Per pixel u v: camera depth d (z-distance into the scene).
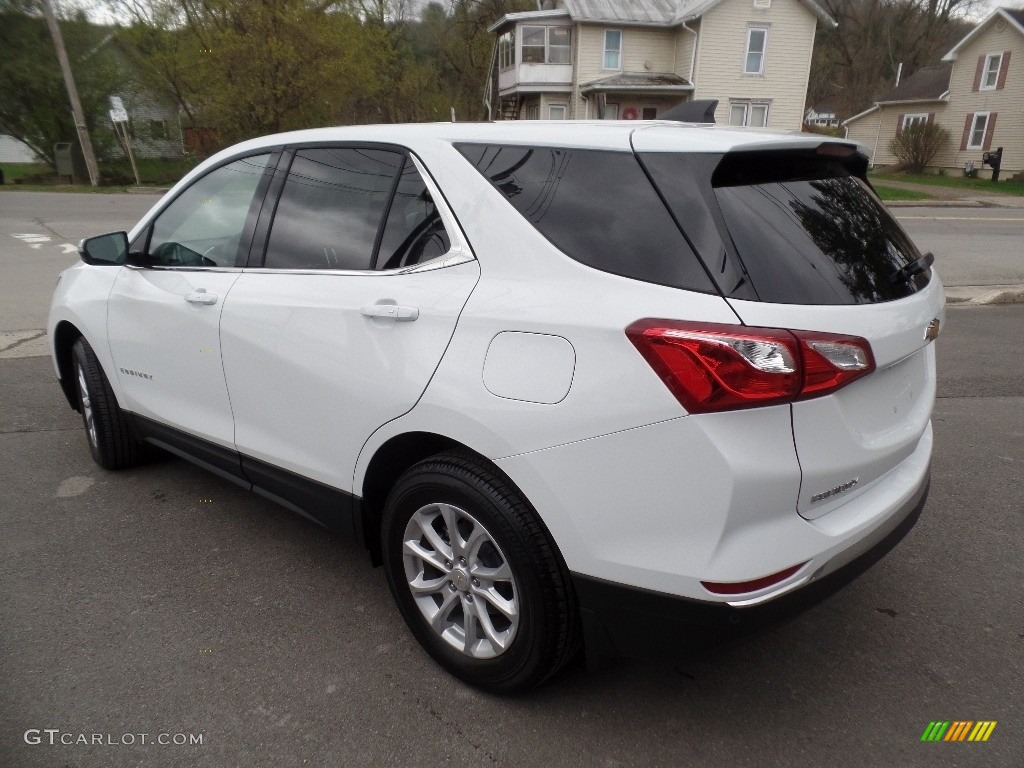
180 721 2.35
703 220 1.96
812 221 2.14
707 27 30.53
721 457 1.86
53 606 2.94
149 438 3.75
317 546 3.42
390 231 2.57
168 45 30.12
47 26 29.34
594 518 2.05
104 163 31.23
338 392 2.59
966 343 7.17
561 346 2.05
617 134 2.20
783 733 2.33
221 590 3.07
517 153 2.34
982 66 35.75
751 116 31.94
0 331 7.11
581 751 2.25
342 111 36.81
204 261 3.27
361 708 2.42
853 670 2.63
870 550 2.21
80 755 2.21
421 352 2.33
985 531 3.60
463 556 2.38
